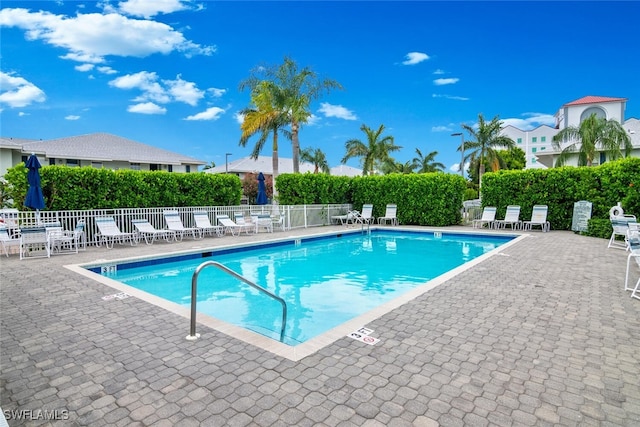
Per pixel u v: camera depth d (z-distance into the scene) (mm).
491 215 16219
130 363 3326
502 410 2598
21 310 4820
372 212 19531
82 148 26625
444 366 3223
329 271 9180
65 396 2811
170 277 8523
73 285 6137
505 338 3826
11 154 22281
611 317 4453
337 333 3965
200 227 13422
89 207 12227
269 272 9094
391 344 3682
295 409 2615
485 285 5969
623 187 11828
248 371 3154
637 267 7355
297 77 23609
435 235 15680
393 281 8148
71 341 3820
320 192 18984
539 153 32906
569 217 15016
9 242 9141
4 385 2975
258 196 18203
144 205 13688
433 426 2432
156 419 2520
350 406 2646
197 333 4004
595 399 2723
